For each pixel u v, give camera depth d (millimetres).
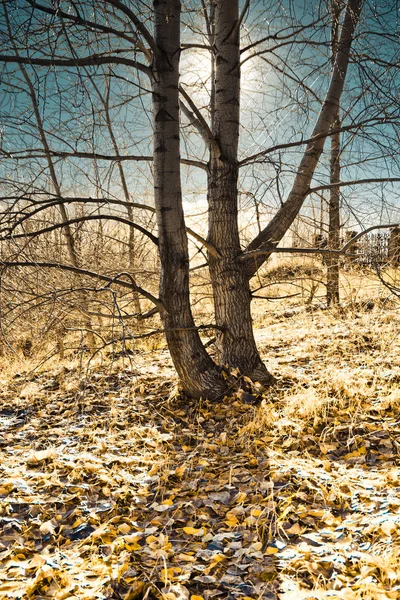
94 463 4184
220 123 5543
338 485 3527
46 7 3867
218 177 5578
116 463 4230
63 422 5379
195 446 4574
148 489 3814
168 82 4773
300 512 3252
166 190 4957
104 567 2828
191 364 5383
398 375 5355
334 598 2428
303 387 5434
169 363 6992
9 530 3314
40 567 2850
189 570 2795
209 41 6117
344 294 9883
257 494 3521
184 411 5273
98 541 3160
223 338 5707
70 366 7504
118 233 7695
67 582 2711
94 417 5324
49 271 5445
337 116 6020
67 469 4086
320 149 5840
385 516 3074
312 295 8516
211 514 3430
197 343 5441
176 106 4883
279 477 3689
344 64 5859
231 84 5496
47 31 4148
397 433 4254
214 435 4746
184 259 5180
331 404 4906
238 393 5297
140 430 4891
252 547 2947
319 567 2711
